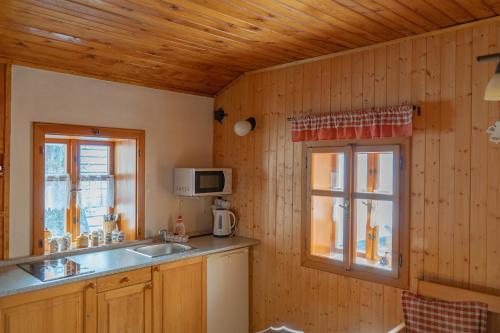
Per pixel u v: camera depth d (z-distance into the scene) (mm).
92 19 2574
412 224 2854
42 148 3092
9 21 2539
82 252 3318
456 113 2660
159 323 3162
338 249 3297
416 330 2582
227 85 4176
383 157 3021
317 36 2912
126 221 3777
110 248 3494
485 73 2543
